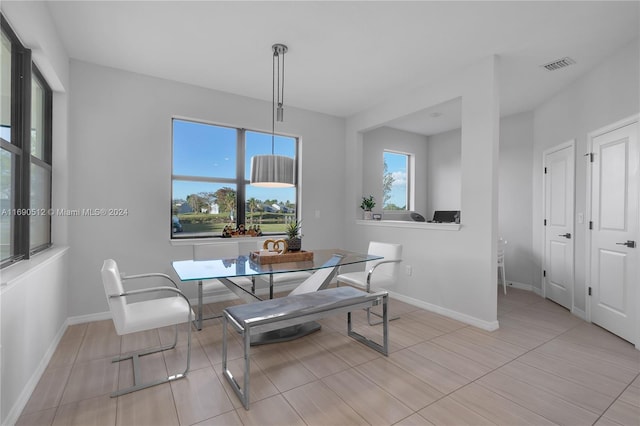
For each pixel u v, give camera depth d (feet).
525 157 15.20
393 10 7.83
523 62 10.40
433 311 11.89
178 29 8.66
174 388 6.72
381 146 18.49
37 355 6.97
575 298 11.71
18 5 5.90
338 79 11.87
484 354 8.34
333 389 6.70
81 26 8.48
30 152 7.20
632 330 8.96
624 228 9.36
